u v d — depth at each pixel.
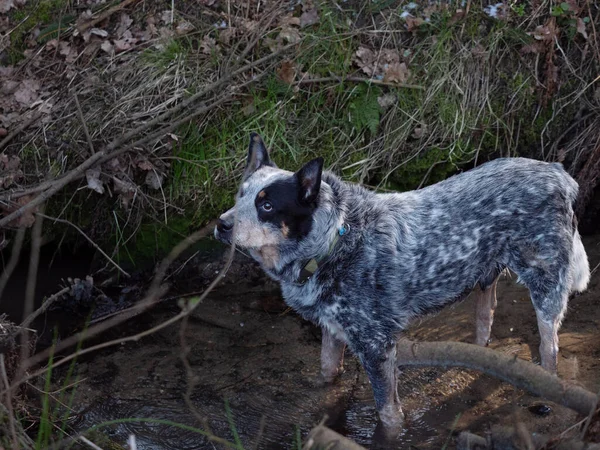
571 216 2.50
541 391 2.12
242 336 2.71
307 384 2.56
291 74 2.94
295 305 2.48
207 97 2.93
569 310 2.75
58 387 2.54
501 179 2.47
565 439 2.12
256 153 2.48
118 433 2.40
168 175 2.89
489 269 2.51
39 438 2.18
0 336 2.39
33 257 2.16
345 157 2.92
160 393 2.53
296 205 2.36
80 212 2.90
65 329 2.75
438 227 2.44
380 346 2.43
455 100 2.94
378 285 2.42
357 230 2.42
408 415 2.46
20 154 2.88
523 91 2.95
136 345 2.69
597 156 2.95
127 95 2.92
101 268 2.93
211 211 2.90
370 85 2.94
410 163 2.92
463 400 2.49
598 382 2.48
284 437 2.41
